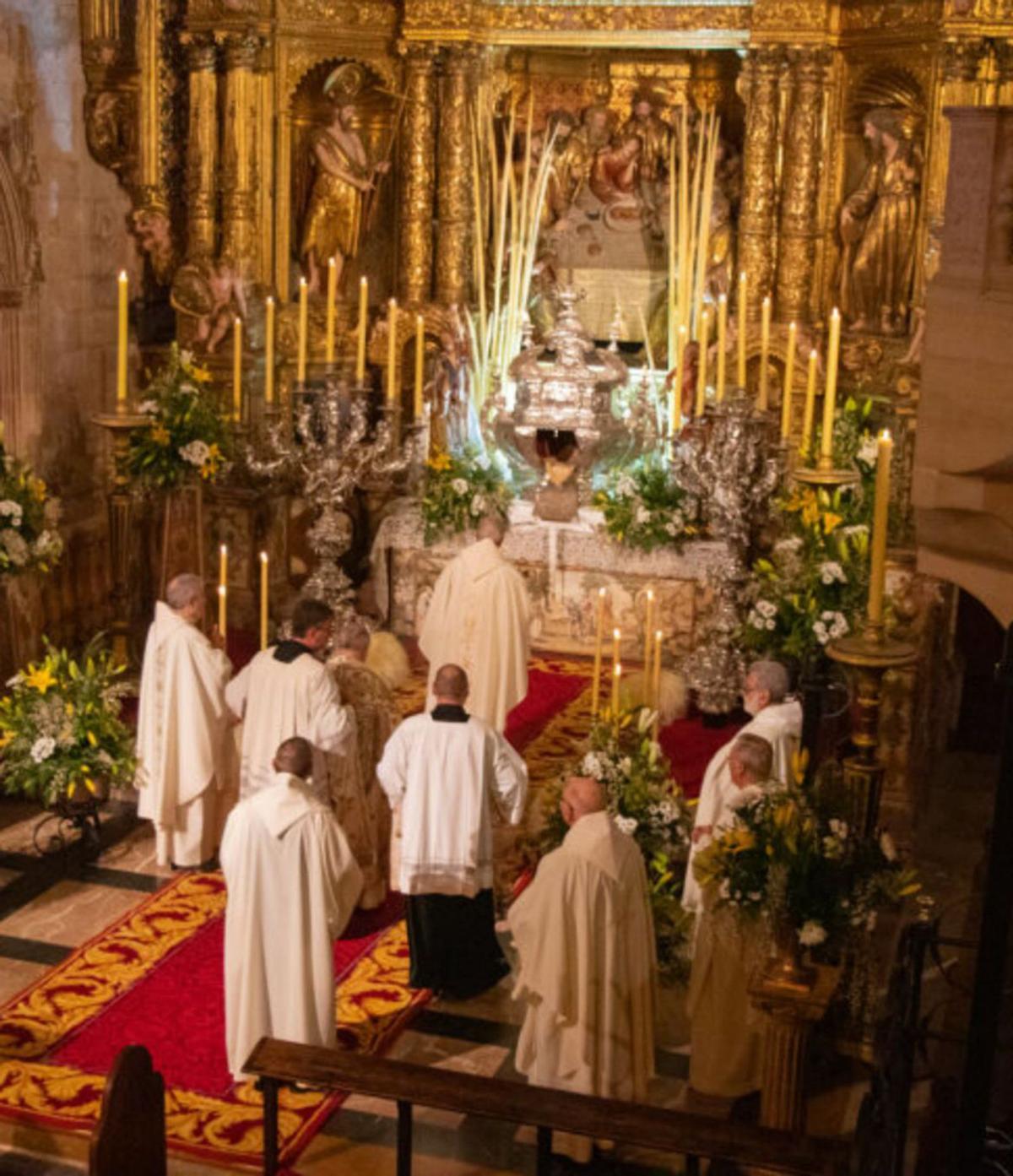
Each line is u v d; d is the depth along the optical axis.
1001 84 13.30
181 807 10.23
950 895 10.28
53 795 9.95
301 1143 7.54
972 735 13.26
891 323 14.31
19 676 10.27
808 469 10.30
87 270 14.44
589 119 15.64
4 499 11.20
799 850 6.96
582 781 7.48
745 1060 7.91
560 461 14.23
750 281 14.69
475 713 11.73
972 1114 4.97
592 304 15.88
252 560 14.80
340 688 9.75
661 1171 7.51
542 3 14.92
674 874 9.05
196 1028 8.48
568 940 7.27
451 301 15.46
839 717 10.62
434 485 14.18
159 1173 5.52
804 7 14.04
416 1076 5.82
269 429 13.04
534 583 14.16
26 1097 7.81
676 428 12.77
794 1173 5.28
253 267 15.02
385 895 10.04
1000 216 6.31
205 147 14.80
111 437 14.91
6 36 12.84
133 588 14.94
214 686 10.12
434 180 15.35
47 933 9.50
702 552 13.75
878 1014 8.13
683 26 14.62
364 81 15.41
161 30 14.67
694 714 12.97
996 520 6.57
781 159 14.48
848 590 10.86
